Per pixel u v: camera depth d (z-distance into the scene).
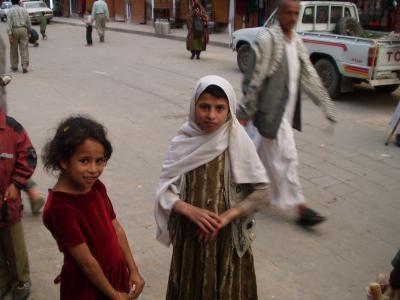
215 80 1.99
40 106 7.73
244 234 2.16
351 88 8.73
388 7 14.69
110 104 7.95
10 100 8.10
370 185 4.93
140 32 22.19
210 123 1.99
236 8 20.27
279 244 3.73
